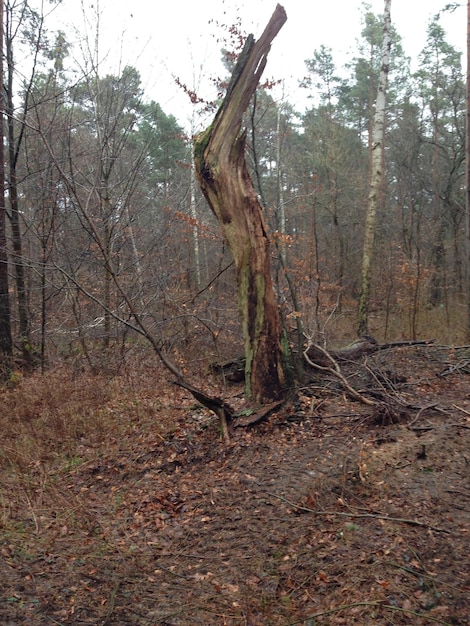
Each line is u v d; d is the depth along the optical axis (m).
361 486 5.08
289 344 7.59
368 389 7.43
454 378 8.41
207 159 6.47
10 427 7.06
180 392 8.20
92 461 6.06
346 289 18.62
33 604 3.53
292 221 19.28
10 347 9.94
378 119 12.88
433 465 5.43
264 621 3.41
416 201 20.12
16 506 5.03
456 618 3.34
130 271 10.53
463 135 18.06
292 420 6.61
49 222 10.29
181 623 3.42
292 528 4.50
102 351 10.02
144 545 4.45
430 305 16.86
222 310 10.43
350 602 3.52
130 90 11.20
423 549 4.08
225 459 5.86
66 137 9.70
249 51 6.14
